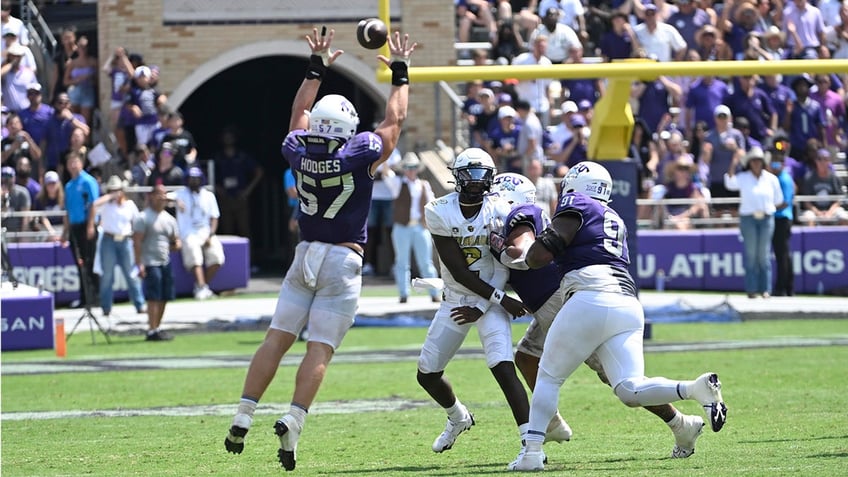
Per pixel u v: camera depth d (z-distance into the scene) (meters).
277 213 103.56
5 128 81.25
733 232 81.94
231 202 89.75
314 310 29.67
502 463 31.08
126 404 45.47
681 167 81.69
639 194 82.31
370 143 29.56
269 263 101.31
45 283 77.50
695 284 82.19
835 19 79.69
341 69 91.00
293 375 53.41
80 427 40.09
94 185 70.94
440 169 86.56
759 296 77.62
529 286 31.05
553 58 69.44
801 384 47.06
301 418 28.78
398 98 30.62
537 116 84.06
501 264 31.14
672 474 26.36
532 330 31.80
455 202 30.91
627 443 34.19
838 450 30.52
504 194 31.61
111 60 85.00
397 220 73.56
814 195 82.88
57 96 85.69
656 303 74.06
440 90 90.00
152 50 89.12
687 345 61.03
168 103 89.38
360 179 29.67
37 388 50.09
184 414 42.75
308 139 29.47
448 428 32.84
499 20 84.06
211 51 89.75
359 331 69.44
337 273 29.56
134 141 83.50
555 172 79.44
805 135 84.75
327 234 29.75
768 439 34.03
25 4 91.31
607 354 28.62
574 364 28.69
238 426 28.97
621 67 54.75
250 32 90.12
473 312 31.03
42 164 82.69
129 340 66.94
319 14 90.62
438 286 32.00
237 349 62.34
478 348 61.84
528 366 32.16
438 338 31.67
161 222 65.50
